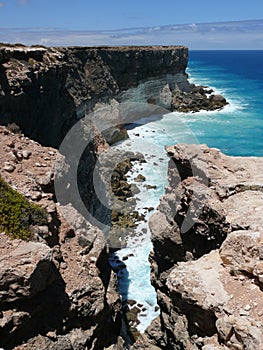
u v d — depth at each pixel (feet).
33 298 42.29
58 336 44.16
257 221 53.16
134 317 83.61
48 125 118.01
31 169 59.06
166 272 75.97
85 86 202.49
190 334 53.52
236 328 40.50
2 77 98.02
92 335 48.93
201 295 46.37
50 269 43.68
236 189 63.41
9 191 49.01
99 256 56.65
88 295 49.47
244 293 44.98
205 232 63.82
